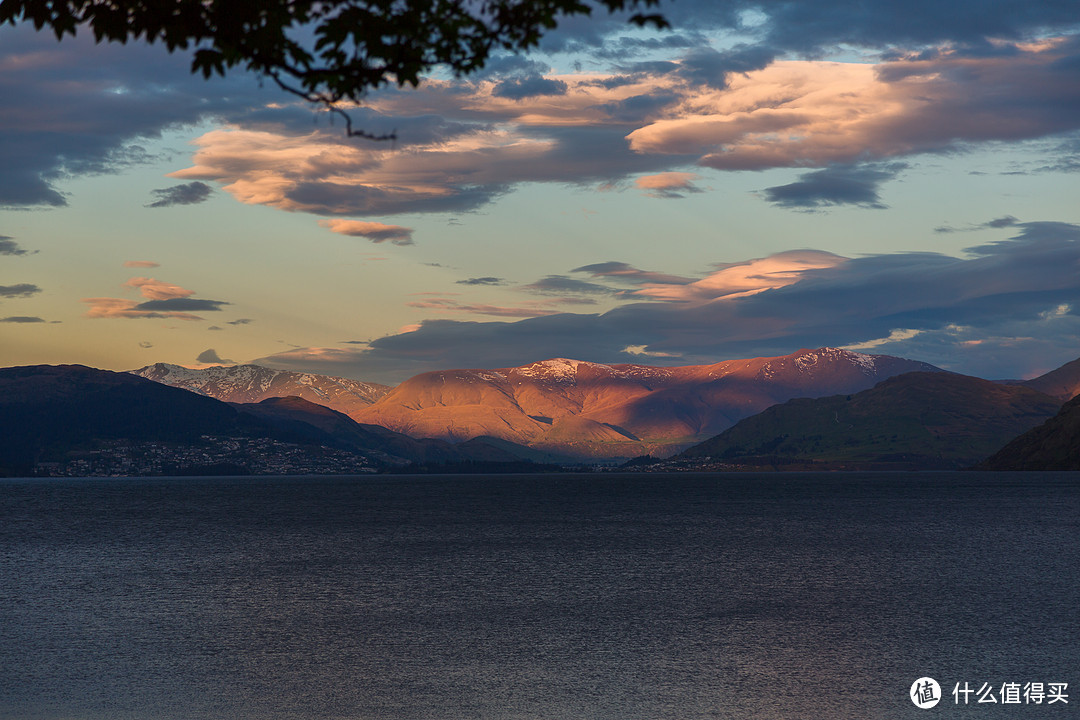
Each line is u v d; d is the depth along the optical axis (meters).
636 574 69.00
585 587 61.28
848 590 59.25
